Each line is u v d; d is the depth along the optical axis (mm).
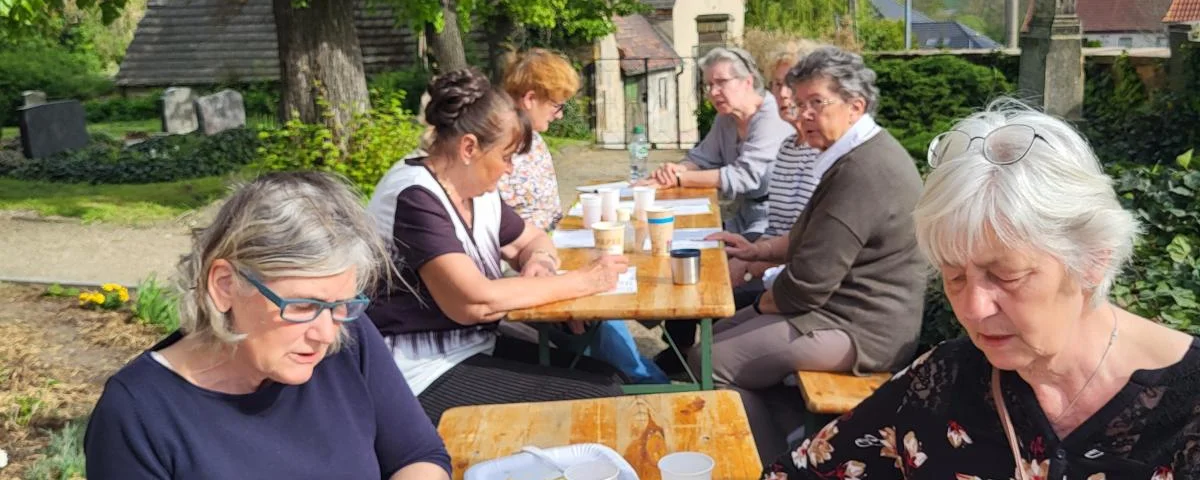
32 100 20016
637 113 25062
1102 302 1739
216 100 19125
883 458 1995
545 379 3691
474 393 3611
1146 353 1720
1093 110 13133
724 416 2844
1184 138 11703
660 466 2363
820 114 4156
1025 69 12977
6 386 5508
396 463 2436
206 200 11969
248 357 2041
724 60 5910
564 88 5230
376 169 10055
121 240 9805
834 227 3885
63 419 5121
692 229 5035
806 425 3971
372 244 2072
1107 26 44812
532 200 5293
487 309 3645
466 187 3723
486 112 3594
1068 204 1611
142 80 26016
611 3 21266
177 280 2051
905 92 13117
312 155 10219
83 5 10484
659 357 5195
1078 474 1749
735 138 6305
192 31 26297
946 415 1870
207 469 2092
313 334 2016
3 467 4367
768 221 5617
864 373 3988
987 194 1630
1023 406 1769
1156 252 4992
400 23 12164
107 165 14672
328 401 2279
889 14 47062
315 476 2213
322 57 11414
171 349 2148
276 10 11422
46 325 6695
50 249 9445
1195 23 11828
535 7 18156
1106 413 1717
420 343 3699
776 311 4117
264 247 1946
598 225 4492
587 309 3668
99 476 2070
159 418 2074
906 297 3967
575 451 2564
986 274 1688
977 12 47594
